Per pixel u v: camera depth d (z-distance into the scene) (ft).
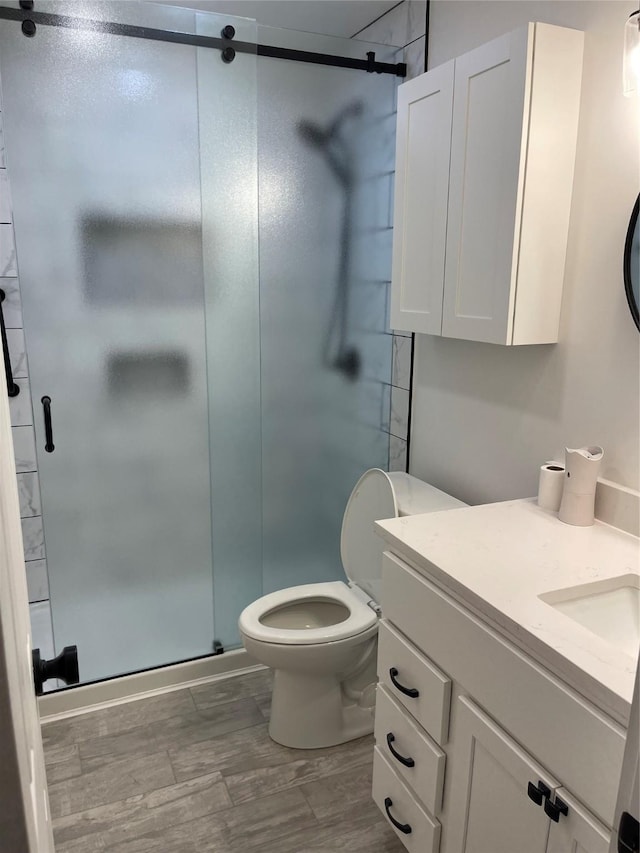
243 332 7.40
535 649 3.50
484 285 5.53
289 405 7.95
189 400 7.33
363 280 8.01
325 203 7.59
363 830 5.69
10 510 2.11
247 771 6.36
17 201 6.21
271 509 8.14
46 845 2.13
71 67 6.14
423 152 6.18
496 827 3.98
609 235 4.97
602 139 4.95
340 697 6.68
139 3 6.21
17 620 1.86
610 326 5.03
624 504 4.95
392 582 5.00
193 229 6.95
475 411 6.72
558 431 5.65
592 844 3.18
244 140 6.93
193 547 7.72
